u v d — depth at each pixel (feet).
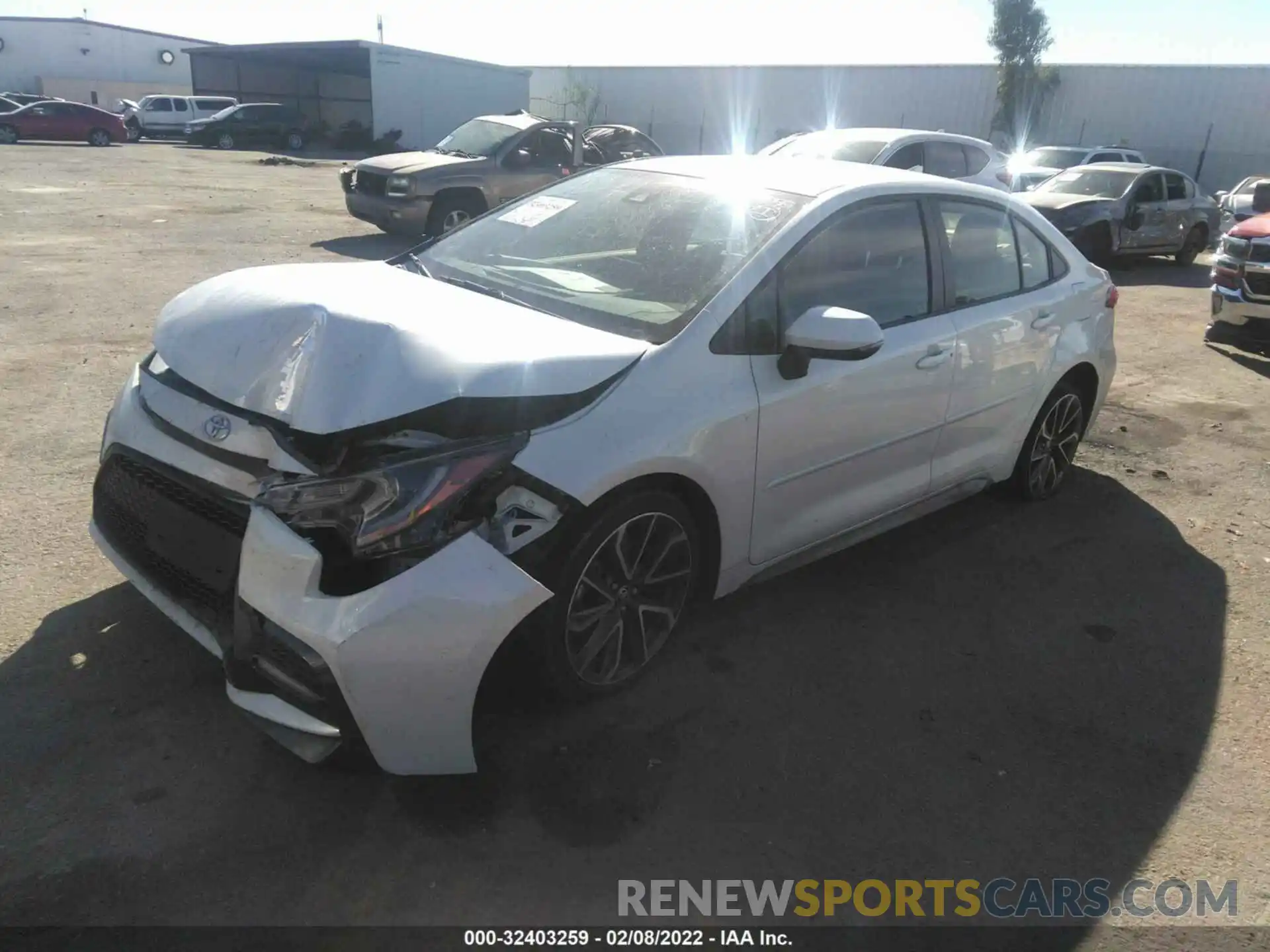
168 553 9.12
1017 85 110.11
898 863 8.31
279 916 7.32
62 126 100.99
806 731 9.95
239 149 113.50
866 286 11.78
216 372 8.87
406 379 8.10
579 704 9.84
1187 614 12.94
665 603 10.28
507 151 39.91
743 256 10.75
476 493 8.07
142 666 10.03
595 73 137.28
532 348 8.95
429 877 7.80
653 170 13.23
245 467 8.43
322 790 8.61
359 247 38.93
